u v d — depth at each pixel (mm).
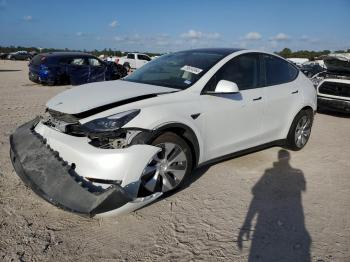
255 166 4910
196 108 3797
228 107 4172
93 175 3057
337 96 8844
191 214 3467
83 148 3152
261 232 3205
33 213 3338
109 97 3545
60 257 2727
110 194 2865
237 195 3947
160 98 3633
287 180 4473
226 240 3055
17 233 3000
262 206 3715
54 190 3008
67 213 3377
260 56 4949
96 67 15305
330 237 3176
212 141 4082
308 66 12227
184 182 3832
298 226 3340
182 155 3670
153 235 3076
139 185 3158
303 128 5684
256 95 4621
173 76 4250
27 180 3209
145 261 2730
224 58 4410
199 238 3064
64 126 3396
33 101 9797
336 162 5328
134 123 3240
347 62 8562
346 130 7730
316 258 2861
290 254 2898
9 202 3508
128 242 2961
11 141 3879
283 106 5102
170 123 3463
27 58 50531
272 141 5152
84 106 3361
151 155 3199
